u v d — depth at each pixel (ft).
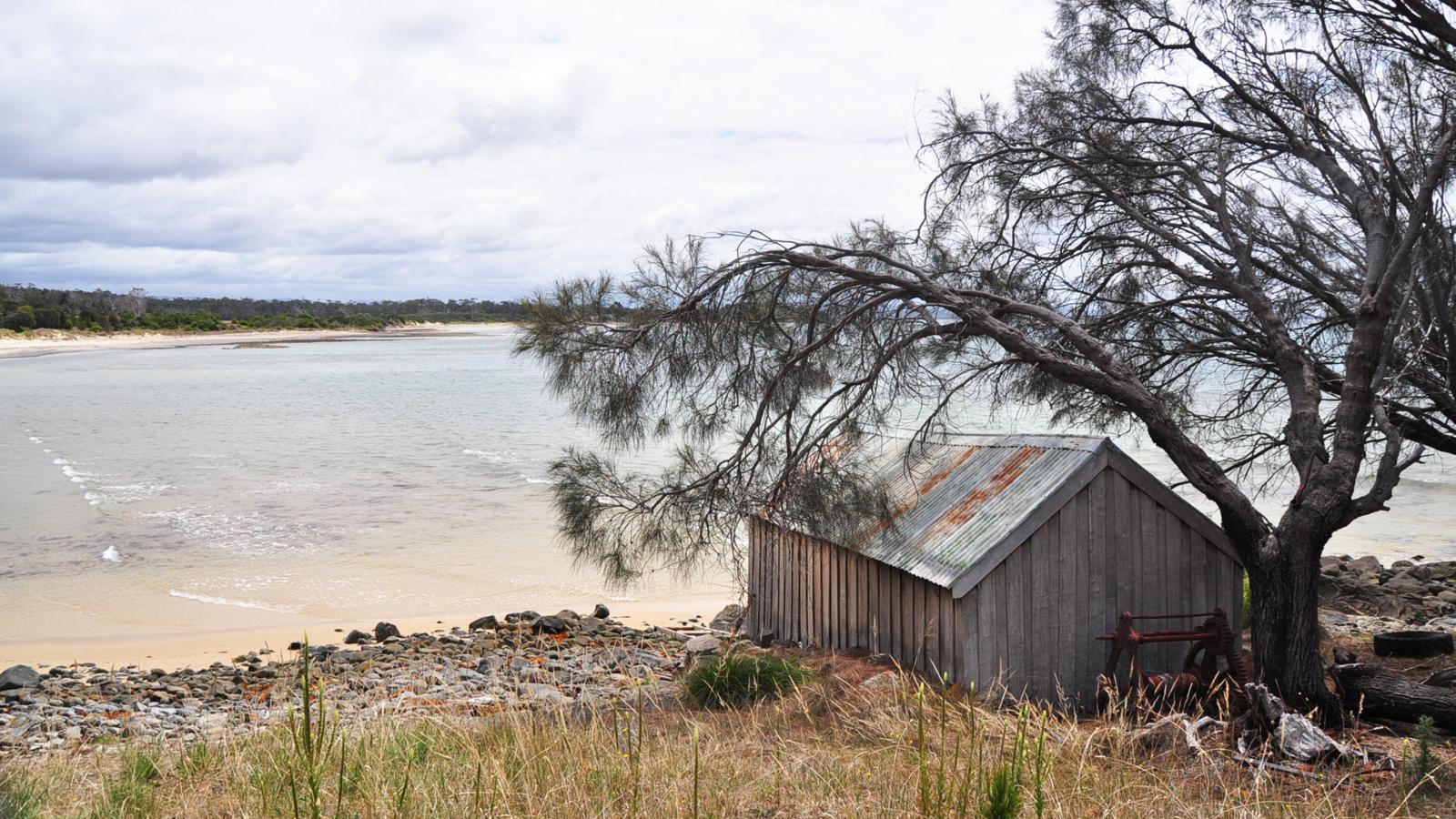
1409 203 30.37
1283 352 31.71
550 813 17.62
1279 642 28.37
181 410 205.16
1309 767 22.91
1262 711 25.08
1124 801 18.85
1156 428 30.68
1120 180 36.37
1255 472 89.40
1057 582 31.68
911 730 24.16
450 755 21.79
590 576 71.46
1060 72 37.65
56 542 79.46
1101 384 31.14
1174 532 33.01
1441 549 75.72
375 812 17.33
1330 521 28.07
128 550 77.30
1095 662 32.12
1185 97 35.78
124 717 38.50
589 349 31.78
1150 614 32.73
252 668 47.85
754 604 45.62
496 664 45.27
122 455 135.95
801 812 18.44
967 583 30.27
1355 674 28.07
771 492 33.19
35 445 147.13
